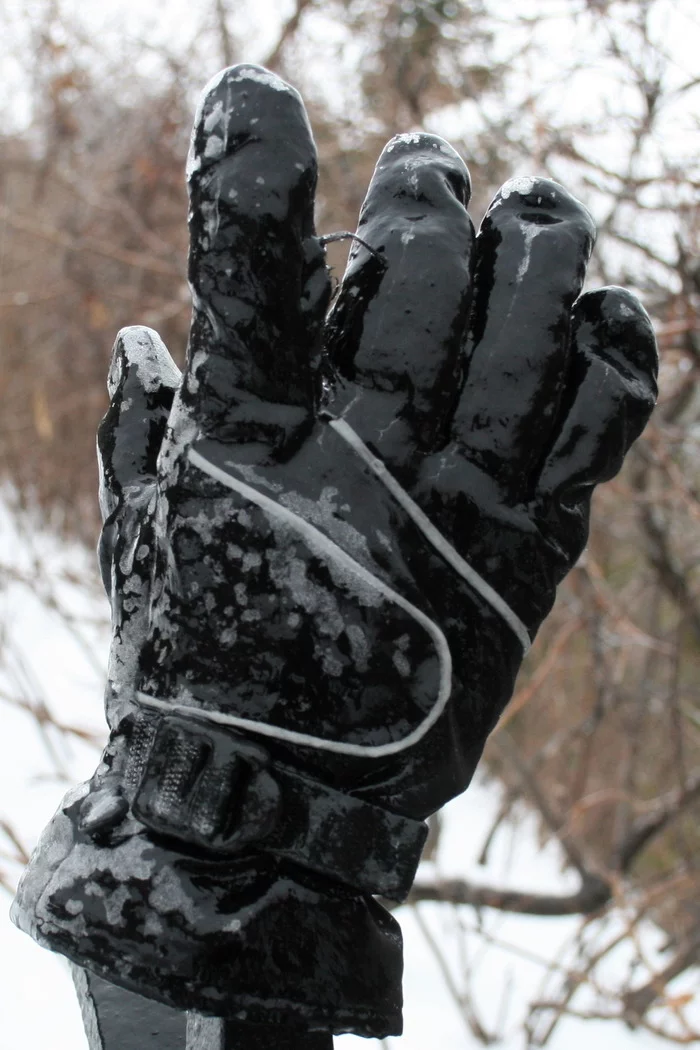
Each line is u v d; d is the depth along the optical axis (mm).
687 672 2348
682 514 1842
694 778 1826
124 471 575
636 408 539
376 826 514
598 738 2188
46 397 3115
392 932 539
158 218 2732
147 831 511
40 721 1829
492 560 527
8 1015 1362
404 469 521
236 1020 510
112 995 595
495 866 2236
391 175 546
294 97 508
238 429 516
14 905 527
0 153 3074
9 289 3055
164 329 2623
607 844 2318
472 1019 1629
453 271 528
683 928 1917
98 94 2926
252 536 512
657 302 1647
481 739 536
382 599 512
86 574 2840
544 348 529
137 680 539
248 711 513
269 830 501
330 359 536
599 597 1698
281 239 503
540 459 536
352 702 514
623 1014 1445
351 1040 1549
